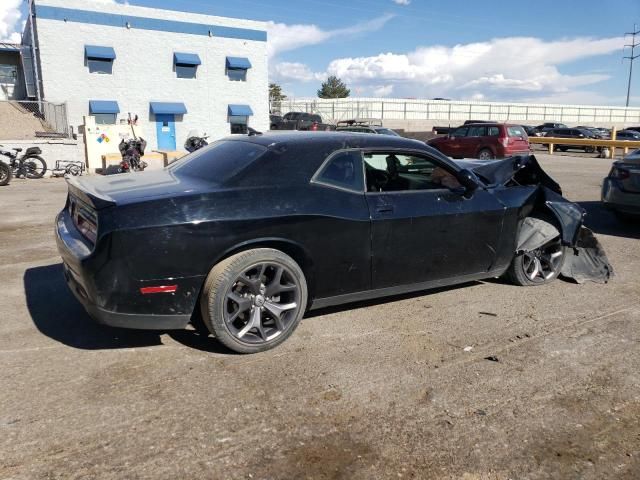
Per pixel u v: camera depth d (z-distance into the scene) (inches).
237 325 146.4
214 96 1097.4
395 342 155.4
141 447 104.4
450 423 115.0
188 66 1061.1
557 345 155.5
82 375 132.5
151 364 138.9
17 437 106.5
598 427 114.8
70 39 937.5
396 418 116.5
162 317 135.6
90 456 101.3
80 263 130.8
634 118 2645.2
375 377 134.3
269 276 147.0
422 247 170.9
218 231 136.1
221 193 140.3
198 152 181.2
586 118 2497.5
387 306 184.5
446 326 168.1
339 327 165.5
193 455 102.4
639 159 306.5
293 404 121.0
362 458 103.1
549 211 207.6
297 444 106.8
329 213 151.2
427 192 174.4
